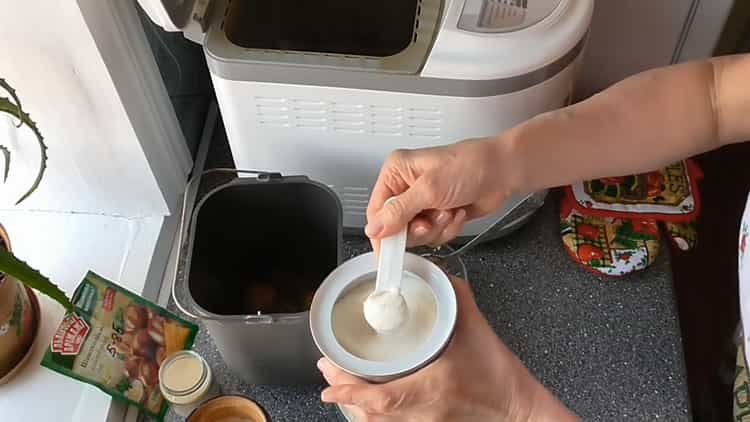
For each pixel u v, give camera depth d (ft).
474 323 1.84
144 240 2.83
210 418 2.32
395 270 1.77
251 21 2.49
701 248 3.51
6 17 2.15
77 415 2.44
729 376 2.99
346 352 1.70
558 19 2.17
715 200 3.61
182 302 2.55
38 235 2.84
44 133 2.52
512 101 2.23
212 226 2.48
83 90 2.39
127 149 2.61
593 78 3.10
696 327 3.35
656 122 1.97
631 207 2.80
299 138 2.43
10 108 2.03
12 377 2.52
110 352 2.39
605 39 2.93
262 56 2.20
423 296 1.76
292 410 2.49
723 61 1.98
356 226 2.78
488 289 2.73
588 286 2.72
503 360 1.84
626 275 2.73
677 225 2.85
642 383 2.52
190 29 2.25
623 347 2.60
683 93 1.96
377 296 1.70
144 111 2.60
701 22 2.83
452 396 1.75
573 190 2.84
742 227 2.16
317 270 2.69
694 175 2.90
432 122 2.31
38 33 2.20
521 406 1.85
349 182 2.58
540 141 1.95
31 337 2.56
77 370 2.30
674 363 2.56
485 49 2.14
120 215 2.90
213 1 2.30
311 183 2.42
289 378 2.48
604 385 2.52
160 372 2.42
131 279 2.73
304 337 2.24
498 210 2.51
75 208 2.90
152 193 2.81
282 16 2.52
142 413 2.51
